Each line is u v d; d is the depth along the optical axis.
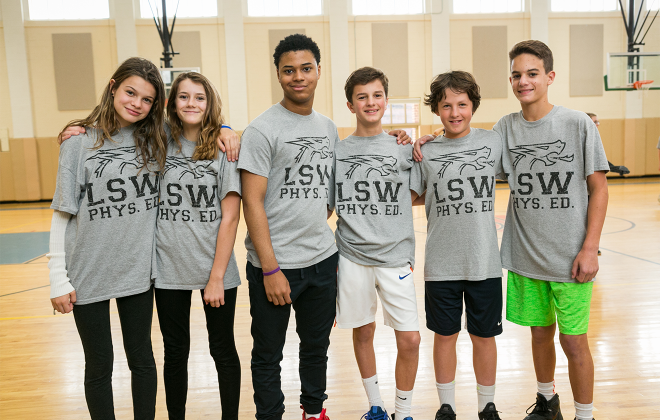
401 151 1.69
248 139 1.50
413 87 11.45
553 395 1.71
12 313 3.29
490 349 1.65
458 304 1.67
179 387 1.58
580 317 1.58
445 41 11.30
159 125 1.49
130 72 1.41
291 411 1.87
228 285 1.54
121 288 1.44
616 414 1.77
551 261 1.59
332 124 1.72
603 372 2.12
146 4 10.90
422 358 2.32
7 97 10.91
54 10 10.85
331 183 1.72
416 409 1.86
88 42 10.88
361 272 1.67
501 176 1.75
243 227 6.95
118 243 1.43
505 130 1.71
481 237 1.61
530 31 11.39
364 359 1.72
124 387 2.11
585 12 11.43
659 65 9.59
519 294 1.71
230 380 1.58
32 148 11.05
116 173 1.43
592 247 1.54
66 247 1.42
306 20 11.12
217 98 1.53
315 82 1.56
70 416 1.89
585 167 1.55
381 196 1.65
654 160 11.98
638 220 6.34
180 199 1.50
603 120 11.79
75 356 2.51
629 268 3.99
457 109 1.62
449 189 1.63
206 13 11.01
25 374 2.29
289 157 1.54
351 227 1.65
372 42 11.25
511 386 2.02
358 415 1.83
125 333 1.48
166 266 1.51
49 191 11.34
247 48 11.12
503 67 11.48
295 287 1.57
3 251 5.66
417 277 3.97
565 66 11.56
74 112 11.09
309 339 1.64
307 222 1.55
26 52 10.82
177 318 1.54
